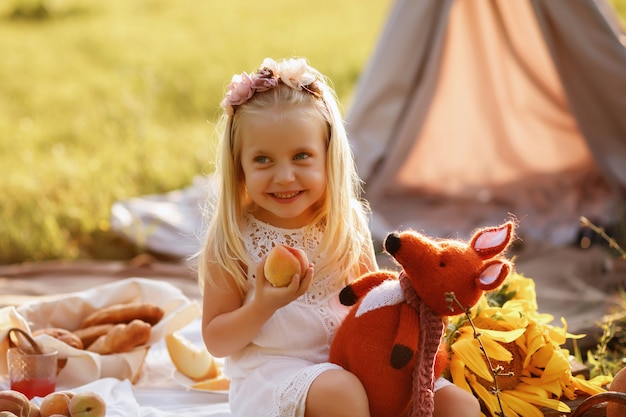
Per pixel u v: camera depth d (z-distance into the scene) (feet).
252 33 55.57
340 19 60.49
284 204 8.85
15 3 61.62
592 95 19.67
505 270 8.00
